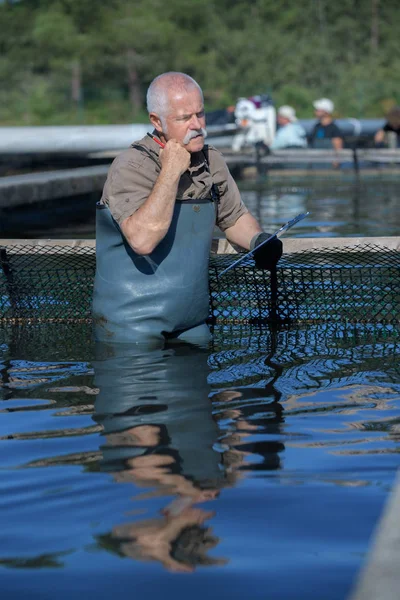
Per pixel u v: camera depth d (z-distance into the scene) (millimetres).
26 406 6230
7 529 4047
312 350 7973
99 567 3625
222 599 3342
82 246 10203
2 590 3475
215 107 70625
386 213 18656
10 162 31984
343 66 76500
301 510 4145
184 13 79625
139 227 7809
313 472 4676
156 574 3549
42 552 3789
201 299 8375
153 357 7707
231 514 4117
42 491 4516
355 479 4547
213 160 8500
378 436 5309
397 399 6199
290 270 9352
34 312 9750
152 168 8102
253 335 8719
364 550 3701
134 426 5645
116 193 8102
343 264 9500
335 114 66250
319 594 3348
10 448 5273
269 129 32594
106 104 74062
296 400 6211
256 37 77875
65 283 9828
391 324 9102
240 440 5277
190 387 6641
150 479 4641
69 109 72812
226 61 77875
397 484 4277
